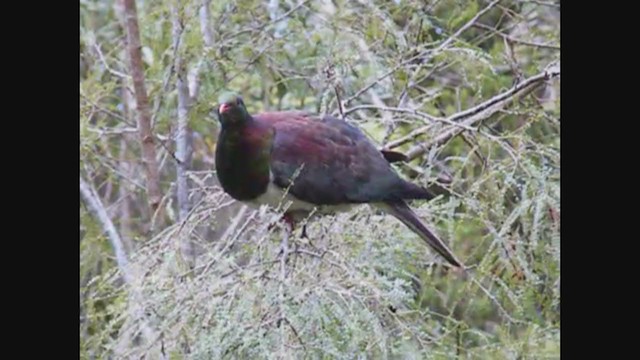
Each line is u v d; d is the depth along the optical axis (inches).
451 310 370.6
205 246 335.3
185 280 312.0
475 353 360.2
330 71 412.2
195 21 456.8
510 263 354.6
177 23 456.1
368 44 451.8
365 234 338.0
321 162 371.9
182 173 456.4
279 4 491.5
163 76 470.9
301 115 386.6
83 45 508.7
